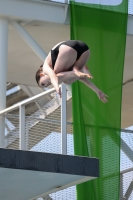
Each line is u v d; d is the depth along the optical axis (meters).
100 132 32.97
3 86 34.12
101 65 34.72
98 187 31.28
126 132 33.31
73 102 33.50
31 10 35.38
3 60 34.59
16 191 23.41
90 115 33.31
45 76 19.84
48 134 26.75
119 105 33.88
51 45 41.81
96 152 32.44
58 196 29.41
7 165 19.72
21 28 35.91
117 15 35.66
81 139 32.50
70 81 19.69
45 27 37.69
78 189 30.22
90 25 35.28
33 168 20.09
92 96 33.62
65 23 36.06
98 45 35.06
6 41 34.97
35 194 24.11
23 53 43.62
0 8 34.66
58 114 26.23
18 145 27.38
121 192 31.86
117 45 35.19
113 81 34.44
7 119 28.11
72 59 19.44
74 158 20.84
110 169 32.12
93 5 35.53
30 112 27.00
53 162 20.47
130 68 45.34
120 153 32.53
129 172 32.22
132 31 36.84
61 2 35.84
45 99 26.22
